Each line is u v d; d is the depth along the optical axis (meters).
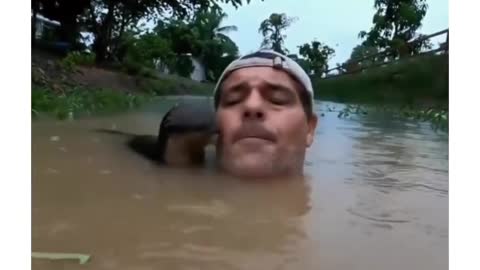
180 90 4.74
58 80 2.65
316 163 0.90
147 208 0.58
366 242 0.49
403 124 1.91
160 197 0.63
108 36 4.59
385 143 1.24
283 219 0.56
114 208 0.58
